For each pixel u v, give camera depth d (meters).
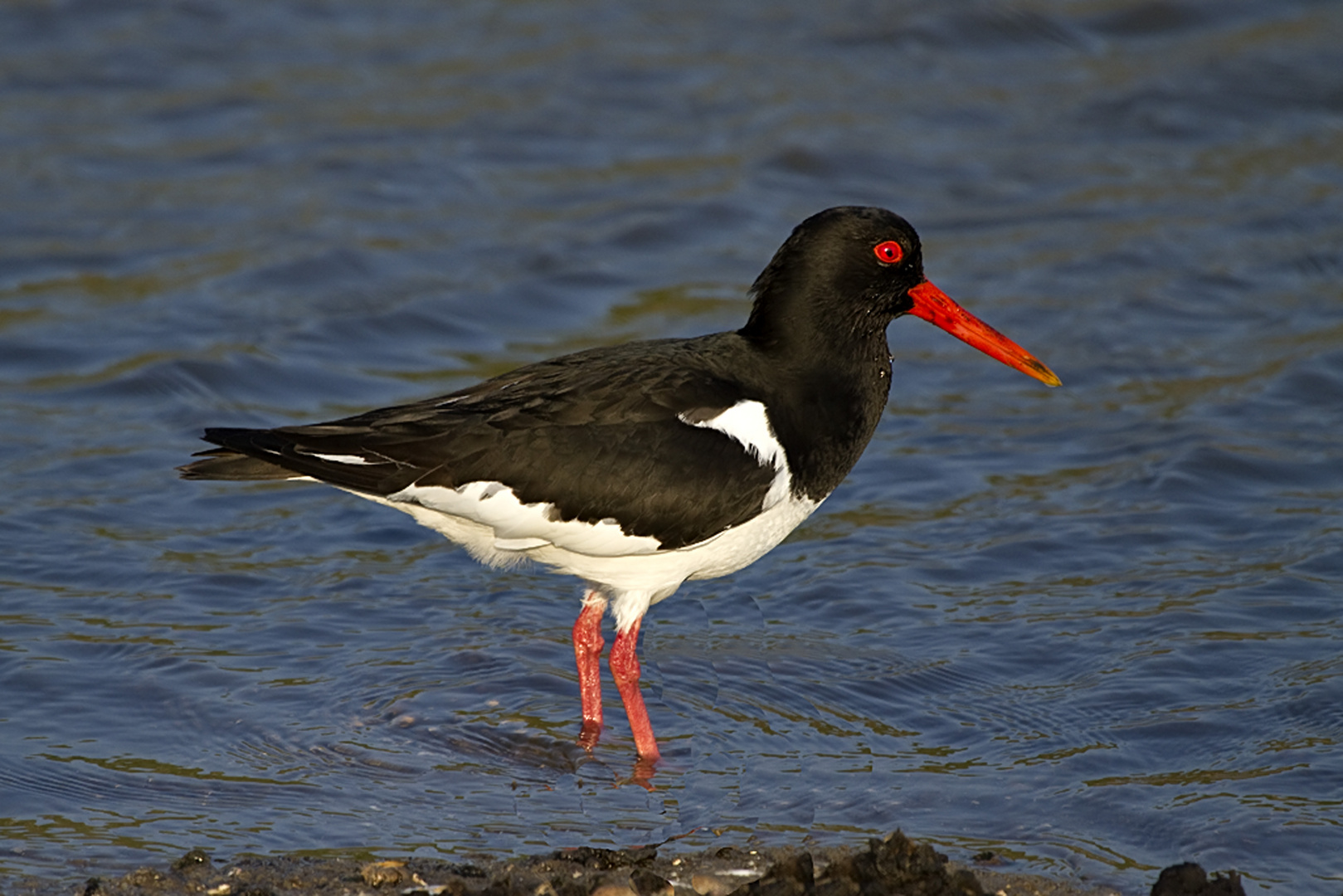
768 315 10.90
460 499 10.36
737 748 10.73
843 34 24.33
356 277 18.23
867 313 10.88
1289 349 16.84
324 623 12.21
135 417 15.45
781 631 12.28
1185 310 17.84
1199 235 19.52
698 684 11.55
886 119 22.22
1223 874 9.09
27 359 16.27
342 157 20.70
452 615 12.48
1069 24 24.58
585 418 10.35
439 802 10.05
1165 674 11.38
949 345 17.56
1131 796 10.00
